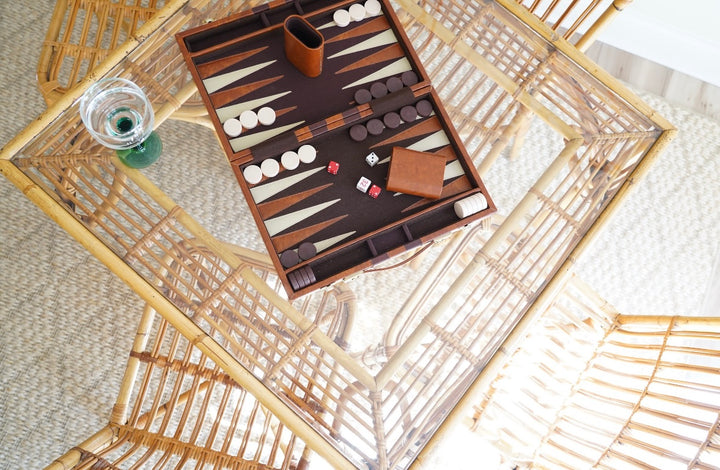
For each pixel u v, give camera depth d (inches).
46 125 47.4
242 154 44.2
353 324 58.2
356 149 45.6
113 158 50.0
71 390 70.9
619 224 81.7
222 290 48.7
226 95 46.0
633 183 50.6
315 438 44.9
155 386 71.8
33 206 74.6
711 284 80.9
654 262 81.0
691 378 75.4
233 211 76.9
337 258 43.7
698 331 54.0
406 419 50.3
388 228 43.4
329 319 64.6
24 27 79.3
